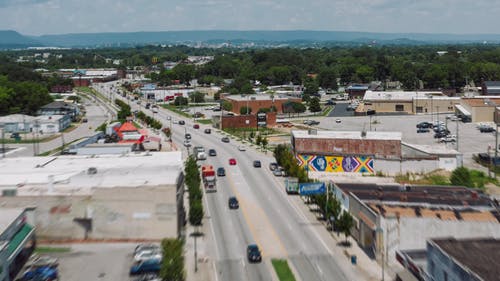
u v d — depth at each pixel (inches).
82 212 1701.5
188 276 1407.5
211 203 2117.4
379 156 2610.7
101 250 1614.2
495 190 2313.0
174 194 1696.6
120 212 1702.8
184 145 3582.7
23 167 2075.5
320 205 1868.8
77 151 2669.8
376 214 1475.1
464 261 1027.9
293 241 1674.5
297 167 2373.3
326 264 1482.5
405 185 1904.5
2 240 1375.5
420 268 1221.7
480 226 1405.0
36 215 1695.4
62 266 1491.1
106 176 1830.7
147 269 1429.6
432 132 4128.9
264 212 1991.9
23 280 1384.1
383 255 1443.2
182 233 1755.7
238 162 2982.3
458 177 2335.1
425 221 1419.8
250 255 1504.7
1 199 1688.0
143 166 1999.3
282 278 1387.8
